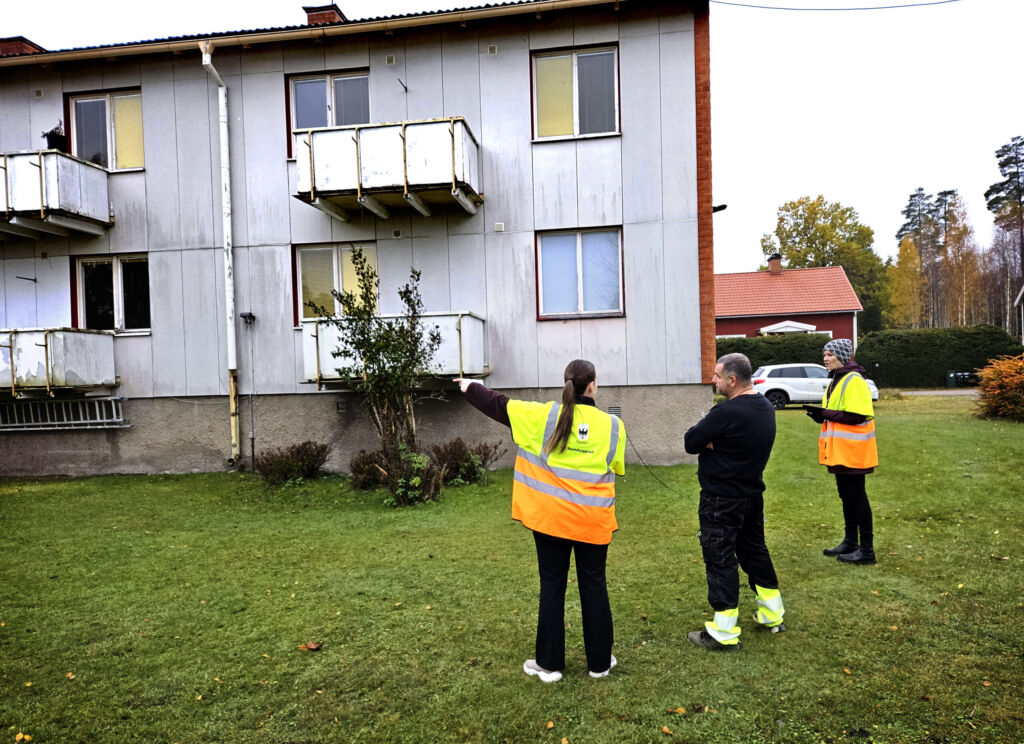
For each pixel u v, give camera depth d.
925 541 5.71
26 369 10.12
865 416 5.10
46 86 11.35
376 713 3.15
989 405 13.77
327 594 4.85
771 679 3.37
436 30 10.52
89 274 11.43
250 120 10.91
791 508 7.14
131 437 11.12
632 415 10.27
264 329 10.89
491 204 10.49
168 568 5.57
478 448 9.46
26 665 3.72
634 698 3.21
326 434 10.75
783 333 30.72
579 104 10.44
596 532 3.29
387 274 10.72
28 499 8.83
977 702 3.09
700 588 4.77
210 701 3.30
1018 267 50.56
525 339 10.47
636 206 10.19
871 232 53.69
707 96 9.96
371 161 9.59
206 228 11.02
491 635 4.02
